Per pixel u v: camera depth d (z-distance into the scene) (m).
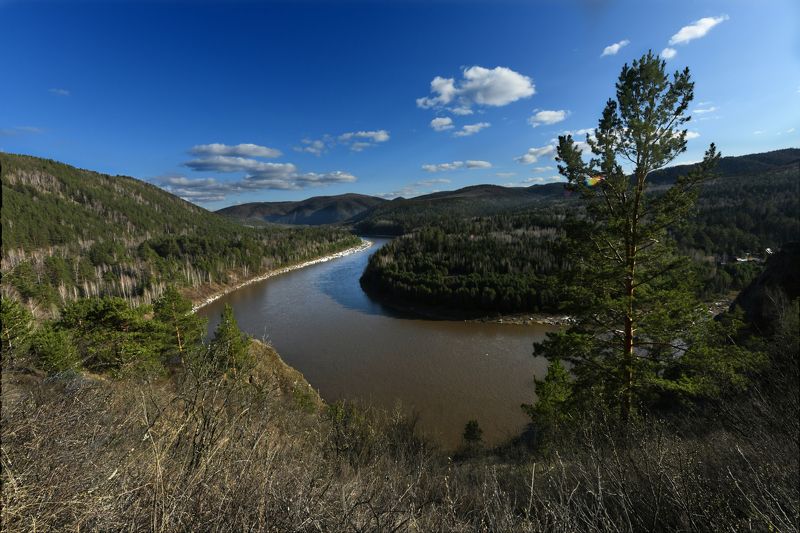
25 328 8.52
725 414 5.54
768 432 4.56
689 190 9.38
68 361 8.49
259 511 2.68
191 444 3.33
